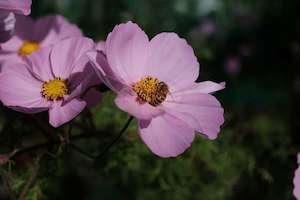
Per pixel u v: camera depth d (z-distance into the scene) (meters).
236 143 0.58
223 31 1.71
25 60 0.37
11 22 0.39
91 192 0.75
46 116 0.42
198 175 0.56
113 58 0.34
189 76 0.36
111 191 0.76
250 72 1.70
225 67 1.63
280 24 1.77
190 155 0.54
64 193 0.72
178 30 1.05
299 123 0.65
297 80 1.55
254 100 1.49
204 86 0.35
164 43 0.36
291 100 1.02
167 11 1.05
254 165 0.58
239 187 0.59
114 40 0.34
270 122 0.65
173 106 0.34
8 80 0.35
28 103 0.35
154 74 0.36
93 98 0.35
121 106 0.31
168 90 0.35
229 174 0.57
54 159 0.40
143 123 0.32
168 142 0.31
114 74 0.33
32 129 0.43
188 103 0.34
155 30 0.75
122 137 0.50
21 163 0.42
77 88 0.32
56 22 0.46
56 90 0.35
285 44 1.73
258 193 0.59
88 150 0.54
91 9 0.95
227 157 0.56
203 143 0.54
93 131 0.44
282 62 1.69
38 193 0.41
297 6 1.79
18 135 0.42
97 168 0.51
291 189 0.59
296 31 1.76
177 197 0.57
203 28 1.59
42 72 0.36
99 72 0.31
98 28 0.91
